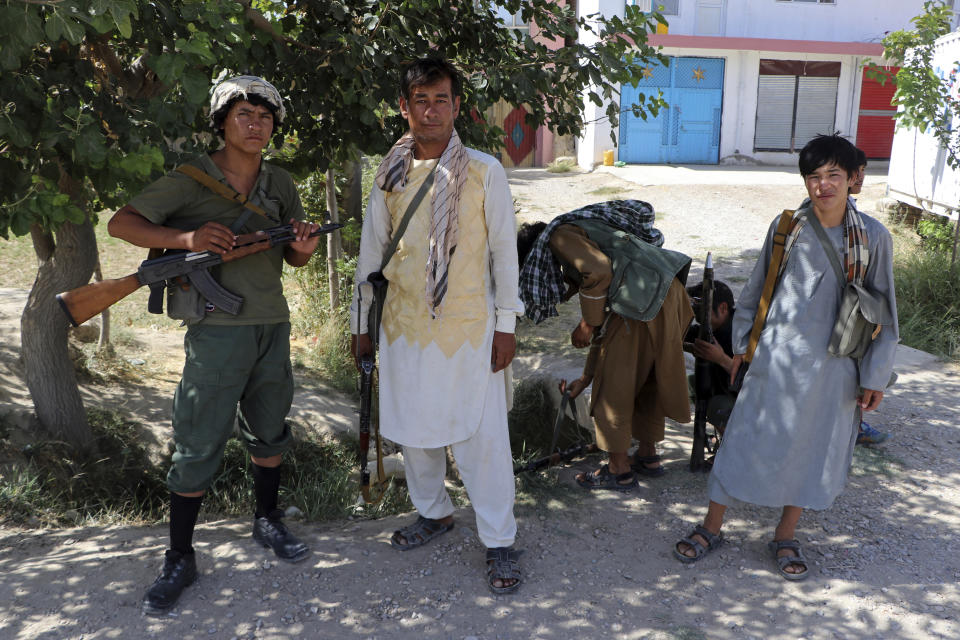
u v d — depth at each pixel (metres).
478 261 2.84
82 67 3.09
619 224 3.61
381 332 3.01
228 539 3.38
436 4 4.00
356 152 4.59
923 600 2.86
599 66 4.11
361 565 3.10
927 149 9.52
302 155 4.35
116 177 3.10
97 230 9.45
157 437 4.70
